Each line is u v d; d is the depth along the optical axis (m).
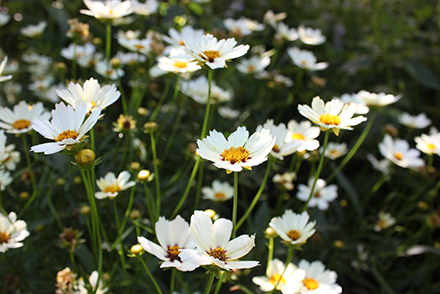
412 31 1.15
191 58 0.52
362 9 1.40
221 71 0.88
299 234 0.52
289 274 0.54
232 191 0.66
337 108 0.53
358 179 0.88
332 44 1.20
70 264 0.63
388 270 0.76
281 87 0.85
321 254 0.70
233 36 0.80
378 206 0.85
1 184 0.57
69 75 0.94
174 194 0.73
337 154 0.74
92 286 0.54
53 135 0.48
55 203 0.69
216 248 0.47
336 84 1.08
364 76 1.12
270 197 0.84
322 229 0.71
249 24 0.90
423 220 0.75
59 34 1.02
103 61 0.73
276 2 1.32
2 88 0.88
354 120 0.52
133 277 0.58
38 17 1.16
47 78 0.89
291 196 0.85
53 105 0.84
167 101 0.88
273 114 0.99
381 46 1.09
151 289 0.58
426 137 0.65
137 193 0.68
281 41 0.84
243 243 0.47
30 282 0.61
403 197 0.77
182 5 0.94
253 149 0.49
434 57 1.10
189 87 0.75
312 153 0.72
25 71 1.02
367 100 0.66
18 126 0.57
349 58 1.12
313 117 0.52
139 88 0.75
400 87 1.10
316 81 0.87
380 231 0.77
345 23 1.30
